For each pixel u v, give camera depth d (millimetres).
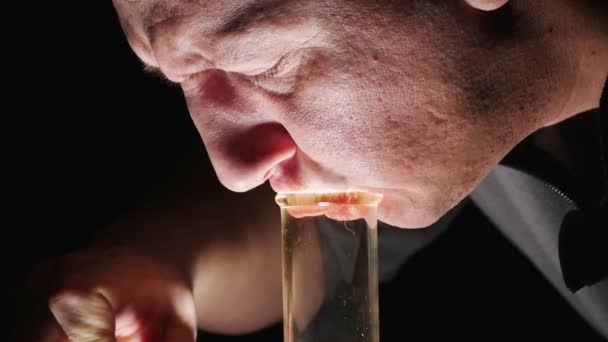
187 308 701
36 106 977
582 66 644
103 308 633
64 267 654
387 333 914
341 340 602
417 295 914
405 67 578
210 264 762
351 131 585
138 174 952
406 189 611
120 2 611
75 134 975
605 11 642
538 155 723
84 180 962
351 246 602
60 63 980
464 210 899
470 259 906
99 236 724
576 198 717
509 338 887
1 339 625
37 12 972
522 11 610
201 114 616
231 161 611
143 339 670
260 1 564
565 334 870
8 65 971
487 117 604
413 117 588
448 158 604
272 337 887
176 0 576
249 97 601
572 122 709
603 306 749
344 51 572
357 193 599
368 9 568
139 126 966
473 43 591
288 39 568
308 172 606
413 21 575
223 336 890
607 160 608
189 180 812
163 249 731
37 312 630
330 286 602
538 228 769
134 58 977
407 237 866
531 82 617
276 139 605
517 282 896
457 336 903
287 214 602
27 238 934
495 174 780
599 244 602
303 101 583
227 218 797
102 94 989
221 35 571
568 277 612
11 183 957
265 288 812
